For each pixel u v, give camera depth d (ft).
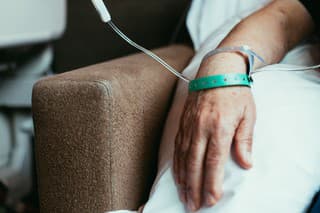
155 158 2.35
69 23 4.47
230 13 3.36
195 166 1.68
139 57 2.64
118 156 1.88
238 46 2.05
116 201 1.89
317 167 1.73
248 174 1.64
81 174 1.87
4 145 4.57
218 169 1.64
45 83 1.86
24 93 4.34
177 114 2.18
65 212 1.92
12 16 3.29
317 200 1.72
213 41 2.62
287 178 1.67
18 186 4.43
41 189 1.95
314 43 2.88
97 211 1.88
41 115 1.87
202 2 3.50
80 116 1.82
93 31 4.43
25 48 4.18
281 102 1.86
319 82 2.12
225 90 1.77
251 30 2.28
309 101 1.91
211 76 1.82
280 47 2.37
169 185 1.79
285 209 1.65
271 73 2.05
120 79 1.94
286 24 2.51
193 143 1.70
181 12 4.20
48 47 4.32
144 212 1.76
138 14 4.31
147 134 2.19
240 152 1.65
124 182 1.95
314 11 2.83
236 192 1.61
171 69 2.22
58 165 1.89
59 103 1.83
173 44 3.88
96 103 1.79
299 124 1.80
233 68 1.88
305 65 2.48
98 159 1.83
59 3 3.92
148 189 2.25
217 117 1.67
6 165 4.52
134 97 2.02
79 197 1.89
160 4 4.25
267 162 1.66
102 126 1.81
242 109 1.73
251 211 1.61
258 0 3.28
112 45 4.41
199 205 1.69
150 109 2.21
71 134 1.84
